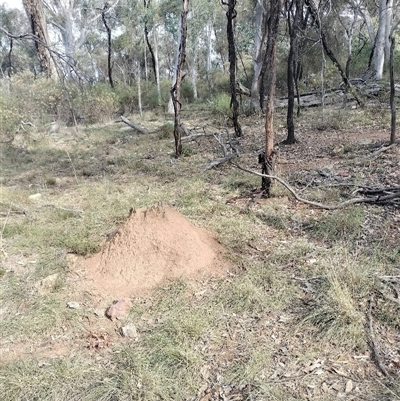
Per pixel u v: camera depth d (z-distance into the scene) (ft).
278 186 17.08
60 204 18.66
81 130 41.63
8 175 26.14
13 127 36.73
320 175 19.15
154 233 12.09
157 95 57.98
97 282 11.53
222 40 79.25
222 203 16.92
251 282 10.66
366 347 8.43
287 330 9.11
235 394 7.50
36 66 92.79
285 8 37.55
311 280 10.80
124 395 7.62
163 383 7.83
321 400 7.21
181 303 10.23
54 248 13.71
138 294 10.91
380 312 9.30
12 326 9.78
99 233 14.71
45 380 8.05
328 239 13.02
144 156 28.55
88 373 8.21
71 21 71.82
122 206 17.37
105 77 81.41
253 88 42.65
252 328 9.27
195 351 8.63
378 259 11.36
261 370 8.00
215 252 12.39
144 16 59.06
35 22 45.03
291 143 26.94
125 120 39.52
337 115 32.99
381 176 17.99
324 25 45.55
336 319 8.93
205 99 65.05
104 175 23.81
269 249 12.74
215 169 22.49
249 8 64.54
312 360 8.19
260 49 41.68
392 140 22.06
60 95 42.27
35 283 11.51
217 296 10.32
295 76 36.63
